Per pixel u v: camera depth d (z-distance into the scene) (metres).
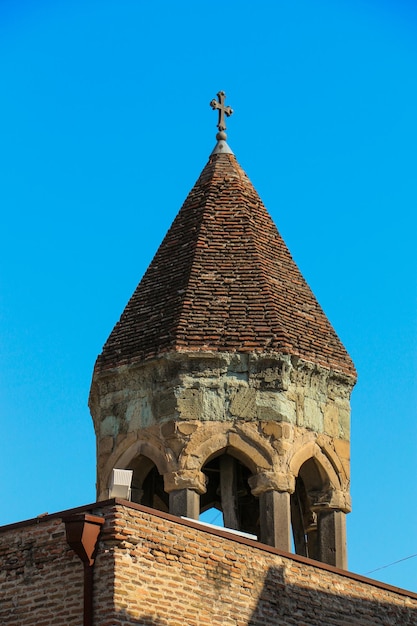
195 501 37.66
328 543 38.88
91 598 32.41
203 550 34.31
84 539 32.59
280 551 35.88
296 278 41.12
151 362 38.75
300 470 39.31
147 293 40.59
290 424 38.53
